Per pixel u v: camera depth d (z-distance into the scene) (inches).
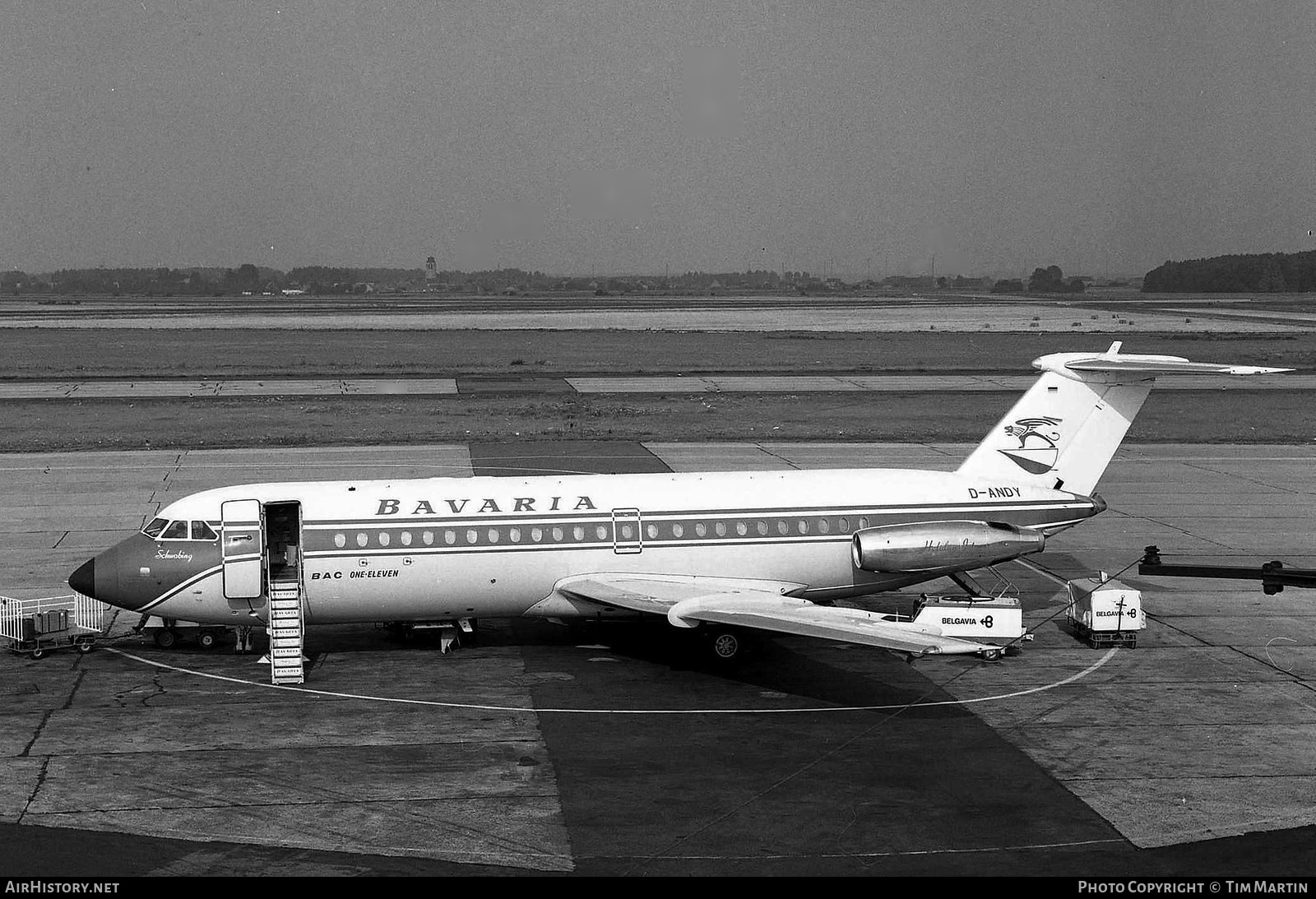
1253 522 3528.5
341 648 2368.4
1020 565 3038.9
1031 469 2492.6
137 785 1653.5
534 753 1785.2
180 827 1521.9
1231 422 5531.5
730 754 1784.0
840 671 2204.7
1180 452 4790.8
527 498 2310.5
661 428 5241.1
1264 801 1621.6
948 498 2429.9
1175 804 1610.5
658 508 2336.4
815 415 5654.5
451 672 2198.6
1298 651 2330.2
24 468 4212.6
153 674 2181.3
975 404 6063.0
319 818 1551.4
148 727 1888.5
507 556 2257.6
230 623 2278.5
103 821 1537.9
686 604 2106.3
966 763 1752.0
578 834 1509.6
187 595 2217.0
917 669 2222.0
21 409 5713.6
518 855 1448.1
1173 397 6378.0
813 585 2393.0
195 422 5319.9
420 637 2442.2
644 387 6742.1
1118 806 1601.9
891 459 4490.7
